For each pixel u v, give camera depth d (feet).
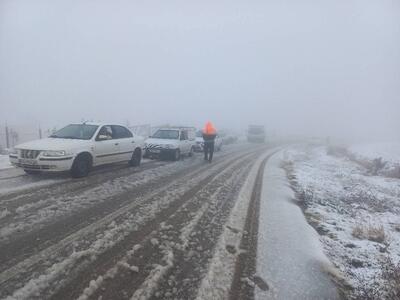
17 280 12.71
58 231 17.93
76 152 31.60
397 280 15.35
